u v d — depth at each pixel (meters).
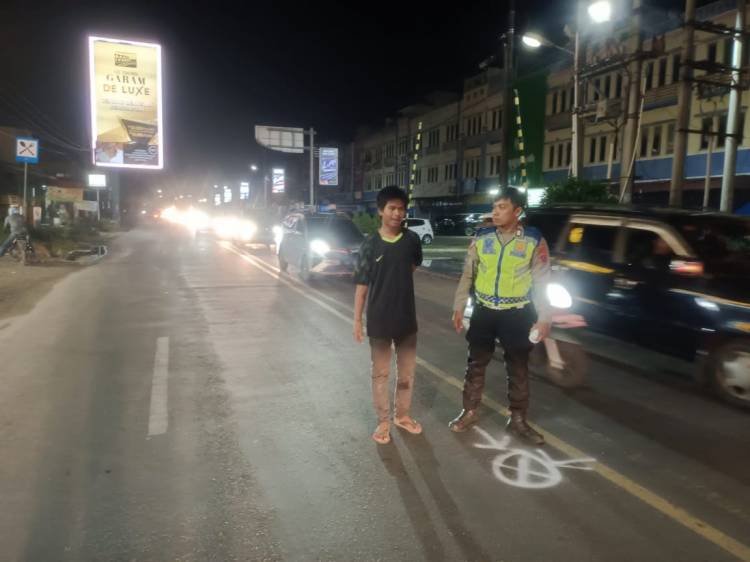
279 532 3.19
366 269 4.23
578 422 4.85
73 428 4.61
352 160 61.34
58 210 39.22
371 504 3.49
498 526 3.27
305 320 9.02
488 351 4.50
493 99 37.75
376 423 4.78
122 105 36.34
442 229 40.00
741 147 21.86
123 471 3.89
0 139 34.50
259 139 36.12
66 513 3.36
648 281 5.55
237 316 9.30
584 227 6.30
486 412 5.05
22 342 7.45
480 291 4.41
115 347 7.23
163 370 6.23
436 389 5.69
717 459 4.16
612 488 3.72
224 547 3.05
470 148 40.56
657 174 25.47
